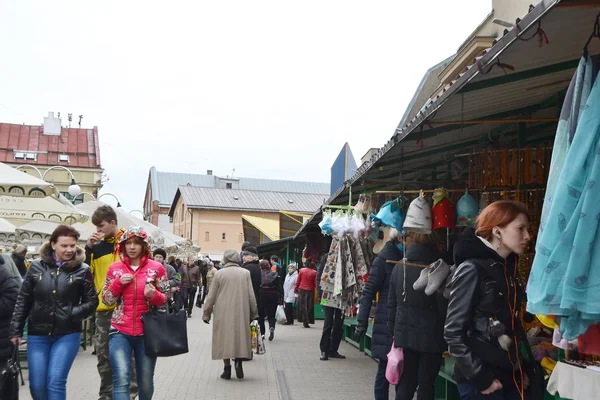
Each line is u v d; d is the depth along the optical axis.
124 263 5.99
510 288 3.60
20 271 10.44
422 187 9.69
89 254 7.00
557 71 4.59
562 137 3.13
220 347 9.48
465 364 3.47
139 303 5.96
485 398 3.53
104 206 7.11
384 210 7.34
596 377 4.00
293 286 20.00
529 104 6.27
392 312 5.88
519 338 3.63
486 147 7.66
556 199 2.87
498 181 7.07
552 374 4.56
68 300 5.73
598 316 2.73
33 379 5.61
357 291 10.27
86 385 8.64
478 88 4.68
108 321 6.92
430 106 5.18
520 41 3.65
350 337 14.25
